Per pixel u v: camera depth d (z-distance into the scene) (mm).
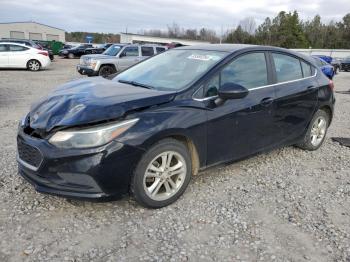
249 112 4207
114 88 3891
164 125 3420
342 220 3566
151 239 3111
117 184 3268
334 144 6176
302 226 3416
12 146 5359
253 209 3705
